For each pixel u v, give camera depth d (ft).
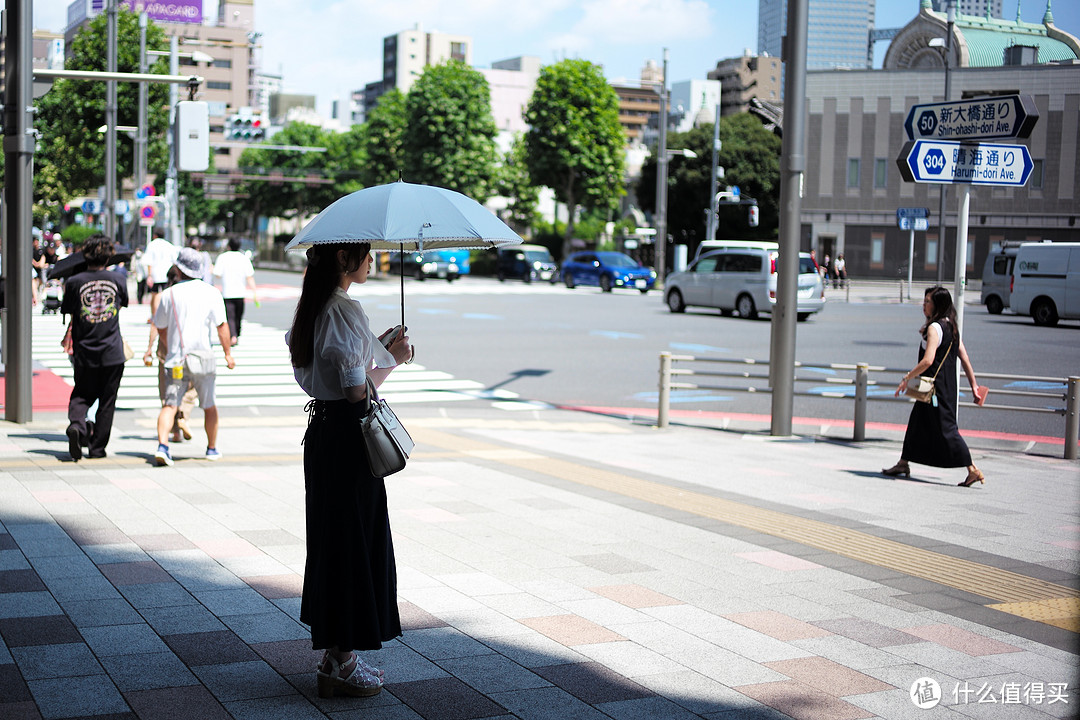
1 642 14.25
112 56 99.40
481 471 28.48
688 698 12.87
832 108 187.73
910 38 182.91
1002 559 20.18
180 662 13.69
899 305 120.57
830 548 20.71
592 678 13.48
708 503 24.86
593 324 82.58
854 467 30.91
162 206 100.48
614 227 218.59
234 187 263.29
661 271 161.07
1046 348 66.44
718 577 18.39
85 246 27.71
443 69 196.75
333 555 12.66
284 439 32.99
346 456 12.75
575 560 19.33
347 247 12.94
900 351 64.34
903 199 183.83
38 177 144.77
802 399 47.73
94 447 28.27
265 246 239.50
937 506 25.26
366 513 12.85
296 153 251.39
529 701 12.67
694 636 15.24
